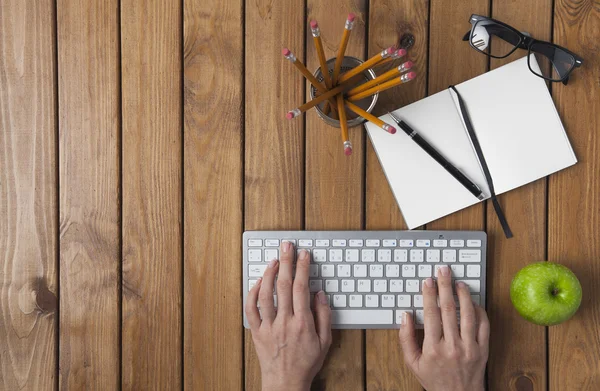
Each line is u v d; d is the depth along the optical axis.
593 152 0.87
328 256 0.85
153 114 0.87
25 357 0.89
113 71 0.87
